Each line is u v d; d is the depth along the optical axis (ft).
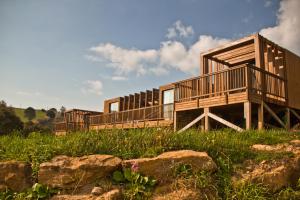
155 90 60.90
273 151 18.35
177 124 37.04
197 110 35.99
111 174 14.19
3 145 17.03
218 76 32.65
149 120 47.85
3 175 13.46
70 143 16.29
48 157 14.62
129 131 19.27
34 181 13.70
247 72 28.84
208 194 13.80
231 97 29.99
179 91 37.65
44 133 21.75
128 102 67.82
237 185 14.66
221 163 16.05
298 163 17.42
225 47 38.65
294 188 16.33
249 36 35.55
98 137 17.51
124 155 15.72
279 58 38.70
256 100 29.50
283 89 36.60
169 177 14.29
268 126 32.09
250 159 17.06
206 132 22.08
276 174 15.85
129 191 13.29
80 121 74.95
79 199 12.59
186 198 13.15
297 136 23.18
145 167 14.33
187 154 15.20
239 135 22.56
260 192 14.53
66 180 13.37
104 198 12.54
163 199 13.08
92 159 14.37
